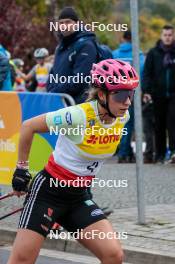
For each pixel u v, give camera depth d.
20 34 49.91
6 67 21.67
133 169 27.77
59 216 11.62
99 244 11.38
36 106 18.59
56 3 60.31
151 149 29.88
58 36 18.91
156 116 29.23
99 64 11.42
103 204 20.88
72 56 18.53
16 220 19.06
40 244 11.41
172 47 28.48
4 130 19.53
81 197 11.68
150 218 18.97
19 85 36.84
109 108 11.30
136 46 18.08
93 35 18.67
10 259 11.37
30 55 50.41
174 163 29.41
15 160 19.45
